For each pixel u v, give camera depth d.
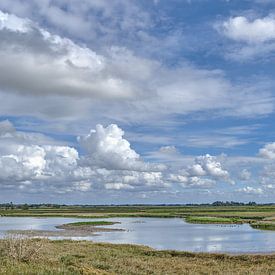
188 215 173.25
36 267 24.91
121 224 120.00
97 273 27.17
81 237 77.06
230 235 81.06
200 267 35.62
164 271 32.69
